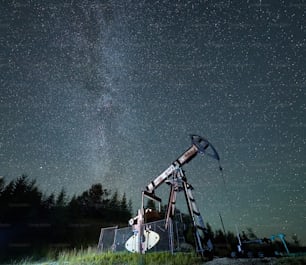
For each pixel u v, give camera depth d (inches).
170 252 411.5
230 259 320.2
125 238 517.7
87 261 393.1
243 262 284.2
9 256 970.1
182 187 478.3
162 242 450.0
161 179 526.0
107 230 551.2
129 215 2244.1
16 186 1839.3
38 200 1839.3
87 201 2231.8
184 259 347.9
